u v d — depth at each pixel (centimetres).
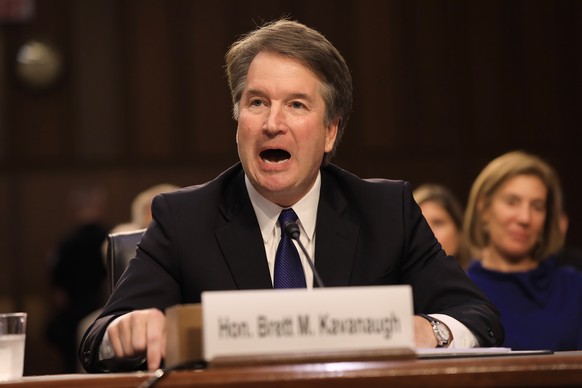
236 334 166
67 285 788
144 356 204
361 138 919
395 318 173
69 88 905
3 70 899
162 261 260
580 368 157
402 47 919
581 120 923
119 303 250
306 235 264
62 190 902
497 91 923
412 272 270
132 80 908
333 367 157
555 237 411
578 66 924
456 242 474
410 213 276
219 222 264
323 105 261
